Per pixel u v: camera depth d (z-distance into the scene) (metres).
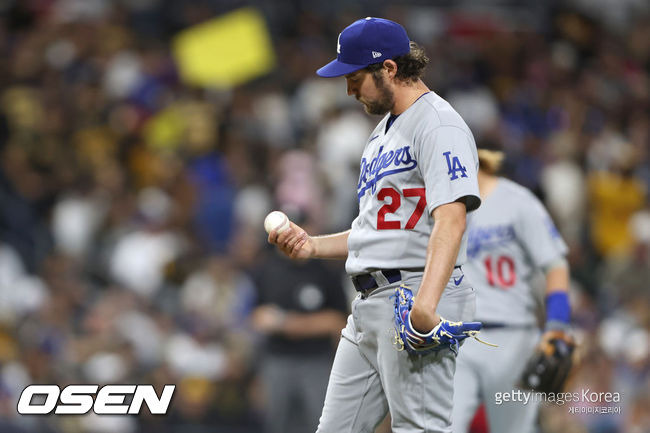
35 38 49.59
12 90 45.84
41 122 44.09
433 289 13.23
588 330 34.59
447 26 58.00
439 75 51.41
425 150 13.95
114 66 49.00
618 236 45.56
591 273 41.19
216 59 46.28
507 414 19.88
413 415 14.27
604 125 53.47
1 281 36.12
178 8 55.81
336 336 29.84
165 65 50.16
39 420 29.62
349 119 43.50
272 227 15.71
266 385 29.77
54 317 33.94
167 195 41.25
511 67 55.00
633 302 36.78
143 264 37.06
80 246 38.69
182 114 45.44
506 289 20.12
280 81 50.12
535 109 52.59
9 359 31.34
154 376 32.41
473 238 20.22
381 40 14.39
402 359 14.17
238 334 34.12
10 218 39.97
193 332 34.19
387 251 14.27
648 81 58.59
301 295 29.38
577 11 60.03
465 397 19.73
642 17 63.09
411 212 14.21
